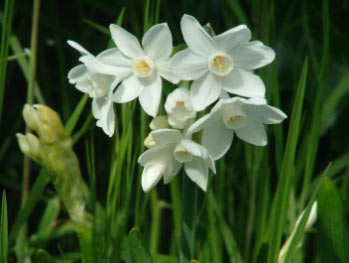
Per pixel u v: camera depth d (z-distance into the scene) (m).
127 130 0.37
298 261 0.42
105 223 0.38
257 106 0.32
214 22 0.50
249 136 0.33
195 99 0.31
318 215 0.36
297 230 0.35
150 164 0.33
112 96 0.32
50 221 0.48
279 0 0.49
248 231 0.45
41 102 0.45
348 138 0.49
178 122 0.32
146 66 0.32
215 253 0.43
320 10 0.48
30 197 0.39
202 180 0.32
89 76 0.32
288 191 0.35
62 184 0.34
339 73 0.47
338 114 0.47
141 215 0.41
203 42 0.31
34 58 0.41
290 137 0.35
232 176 0.47
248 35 0.32
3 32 0.38
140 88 0.32
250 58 0.32
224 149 0.32
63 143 0.33
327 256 0.36
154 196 0.47
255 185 0.44
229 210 0.47
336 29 0.48
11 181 0.50
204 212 0.46
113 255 0.38
